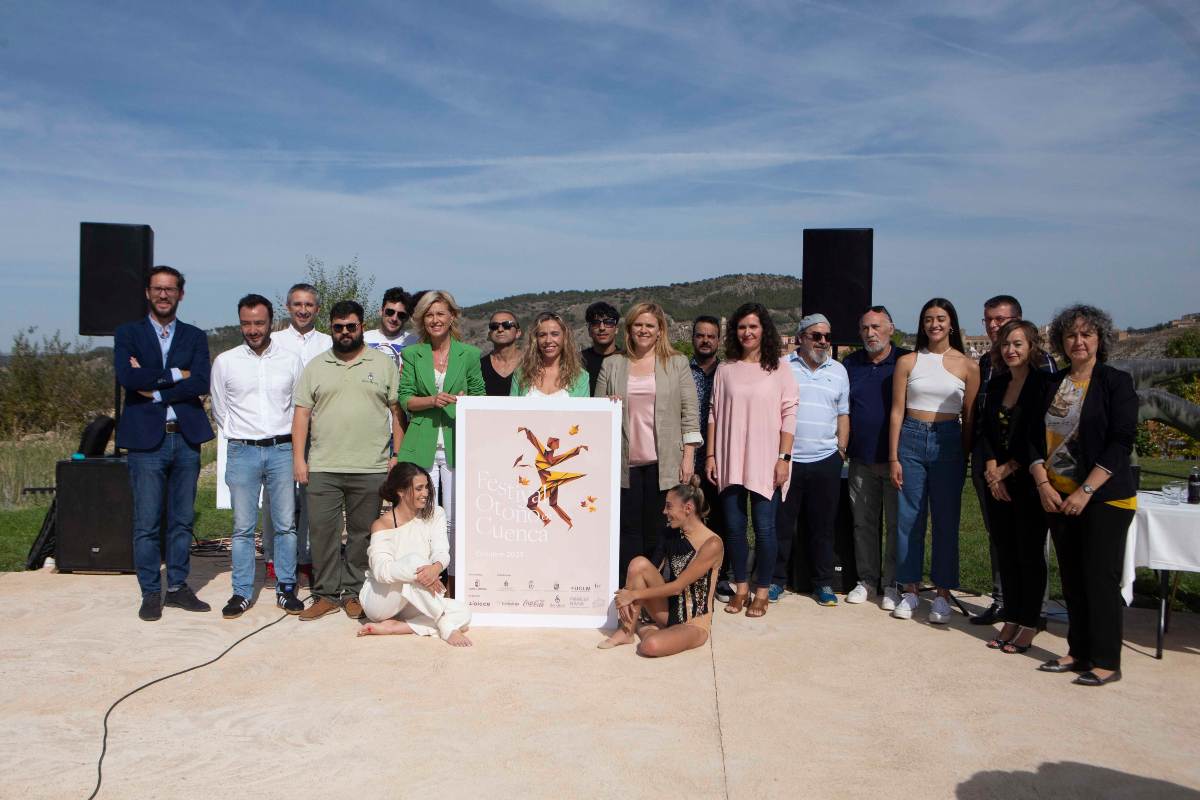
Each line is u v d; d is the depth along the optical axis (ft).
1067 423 16.80
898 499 21.83
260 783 12.07
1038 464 17.11
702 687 15.87
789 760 12.96
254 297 20.33
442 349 21.03
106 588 22.68
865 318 22.13
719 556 18.44
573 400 19.72
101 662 16.94
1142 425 55.47
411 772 12.39
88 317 25.72
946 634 19.54
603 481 19.67
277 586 20.89
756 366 20.72
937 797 11.95
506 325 22.74
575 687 15.75
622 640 18.25
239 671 16.49
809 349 21.67
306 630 19.15
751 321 20.53
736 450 20.47
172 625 19.42
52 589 22.53
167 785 12.00
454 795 11.75
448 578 21.44
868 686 16.11
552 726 14.01
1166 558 17.35
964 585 24.71
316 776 12.27
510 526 19.63
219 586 23.31
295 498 21.24
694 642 18.04
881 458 21.70
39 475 42.19
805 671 16.87
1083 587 16.75
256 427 20.43
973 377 20.49
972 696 15.70
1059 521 16.96
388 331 25.23
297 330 24.34
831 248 25.43
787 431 20.65
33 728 13.87
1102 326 16.72
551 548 19.60
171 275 20.12
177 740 13.44
